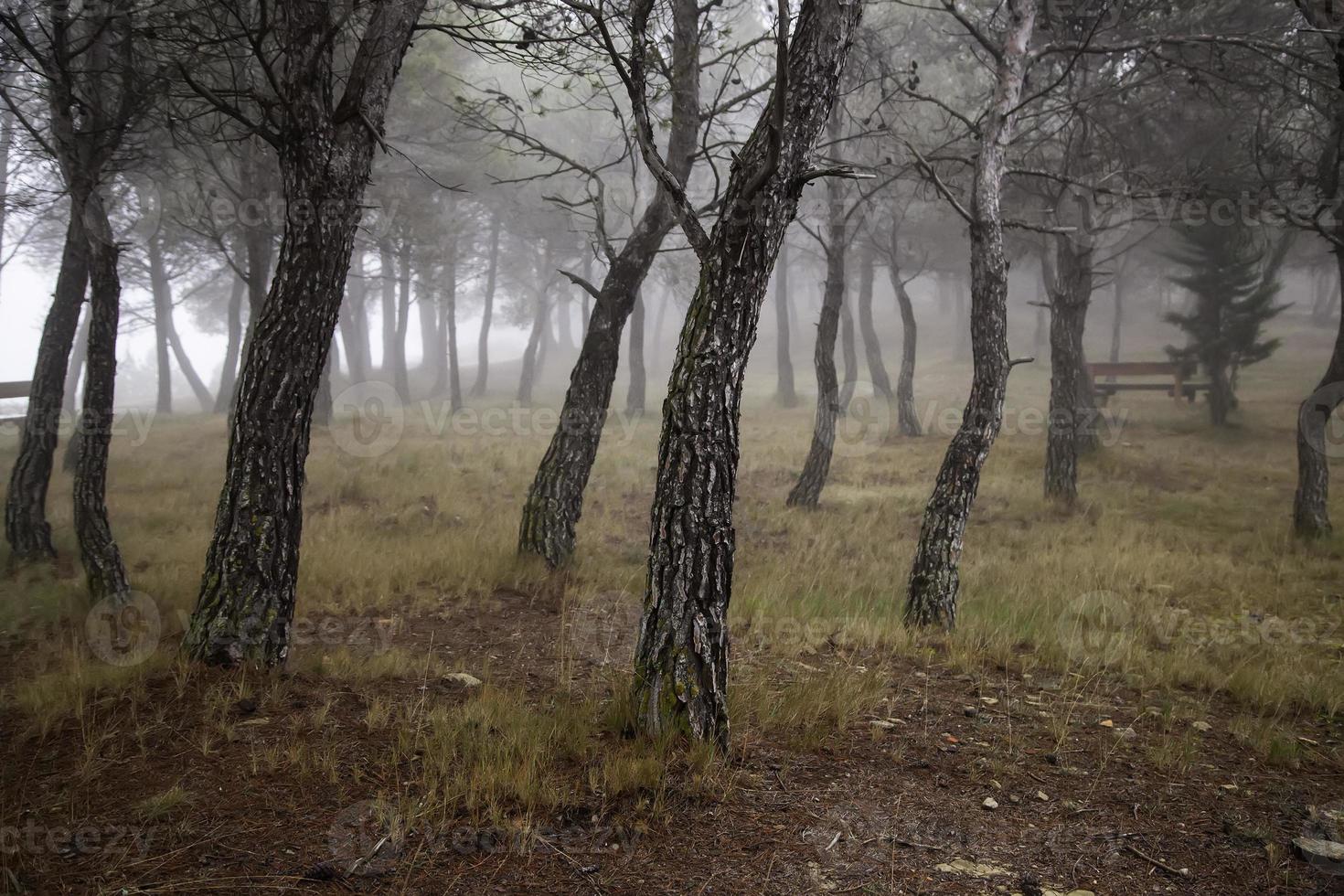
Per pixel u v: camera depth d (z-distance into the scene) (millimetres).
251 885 2871
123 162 8133
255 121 10789
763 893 2934
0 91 7223
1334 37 8523
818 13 4215
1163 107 14180
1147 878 3150
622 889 2932
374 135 5438
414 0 5656
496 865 3051
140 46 7965
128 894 2789
